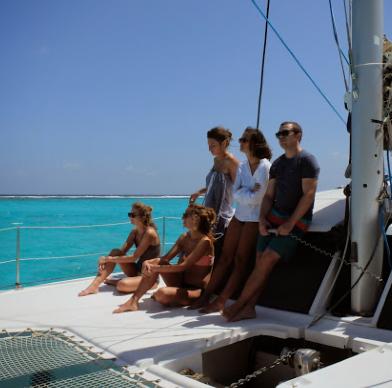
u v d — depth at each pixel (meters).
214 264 4.59
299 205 3.64
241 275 4.06
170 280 4.32
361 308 3.49
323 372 2.31
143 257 5.04
